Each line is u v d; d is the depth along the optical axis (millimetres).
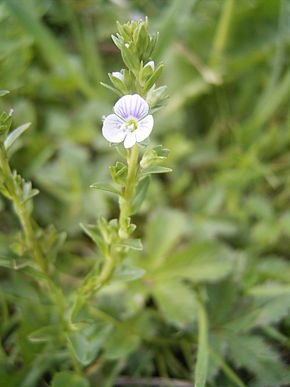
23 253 87
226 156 138
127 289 104
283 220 120
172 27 130
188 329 101
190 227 123
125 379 99
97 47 147
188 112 146
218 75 144
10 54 128
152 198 127
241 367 99
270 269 109
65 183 126
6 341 102
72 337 86
